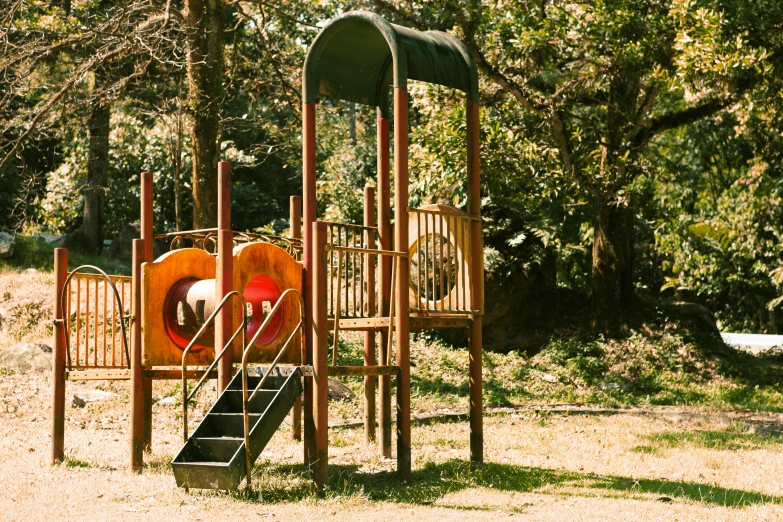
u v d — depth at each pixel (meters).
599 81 18.39
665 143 31.09
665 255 33.78
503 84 17.11
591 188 18.89
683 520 6.52
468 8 15.99
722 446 10.82
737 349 21.61
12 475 7.98
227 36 23.97
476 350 9.28
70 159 30.47
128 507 6.71
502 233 21.02
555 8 17.23
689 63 14.84
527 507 7.02
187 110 16.70
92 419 12.24
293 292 8.44
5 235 21.56
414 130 18.98
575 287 27.09
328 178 27.27
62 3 20.17
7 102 16.44
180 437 10.81
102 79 20.91
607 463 9.47
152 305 8.82
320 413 7.74
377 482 8.17
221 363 8.41
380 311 9.86
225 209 8.55
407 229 8.42
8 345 16.39
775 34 15.53
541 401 16.31
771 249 27.45
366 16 8.45
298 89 19.77
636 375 18.48
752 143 26.27
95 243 26.02
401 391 8.34
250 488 7.30
